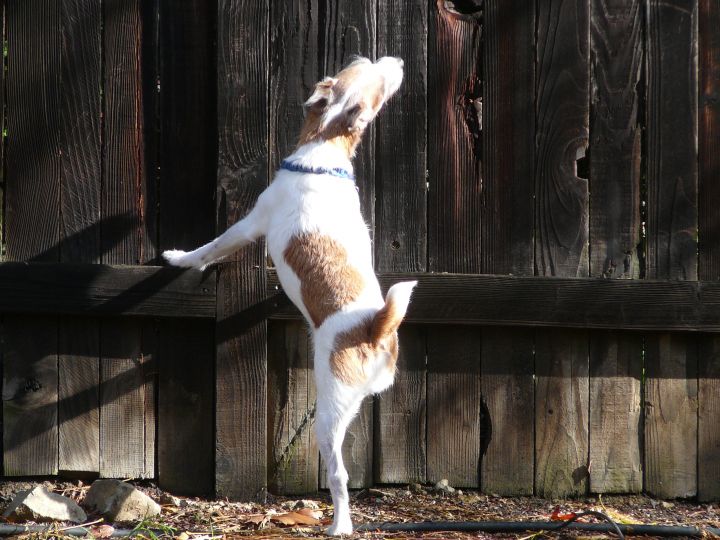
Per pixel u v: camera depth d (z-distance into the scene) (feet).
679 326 16.75
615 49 16.61
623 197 16.83
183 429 17.03
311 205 14.80
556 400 17.21
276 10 16.34
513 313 16.65
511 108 16.65
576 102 16.65
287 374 17.08
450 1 16.61
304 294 14.56
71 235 16.53
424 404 17.20
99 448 16.94
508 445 17.25
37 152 16.42
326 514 16.22
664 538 15.10
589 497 17.29
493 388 17.19
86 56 16.35
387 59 15.75
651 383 17.24
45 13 16.24
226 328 16.58
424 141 16.69
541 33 16.57
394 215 16.72
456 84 16.65
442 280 16.60
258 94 16.34
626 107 16.70
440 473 17.29
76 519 15.28
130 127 16.51
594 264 16.88
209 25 16.49
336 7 16.42
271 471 17.19
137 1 16.35
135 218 16.58
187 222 16.67
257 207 15.52
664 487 17.28
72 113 16.40
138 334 16.93
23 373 16.71
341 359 14.02
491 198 16.78
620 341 17.21
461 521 15.64
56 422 16.85
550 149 16.70
